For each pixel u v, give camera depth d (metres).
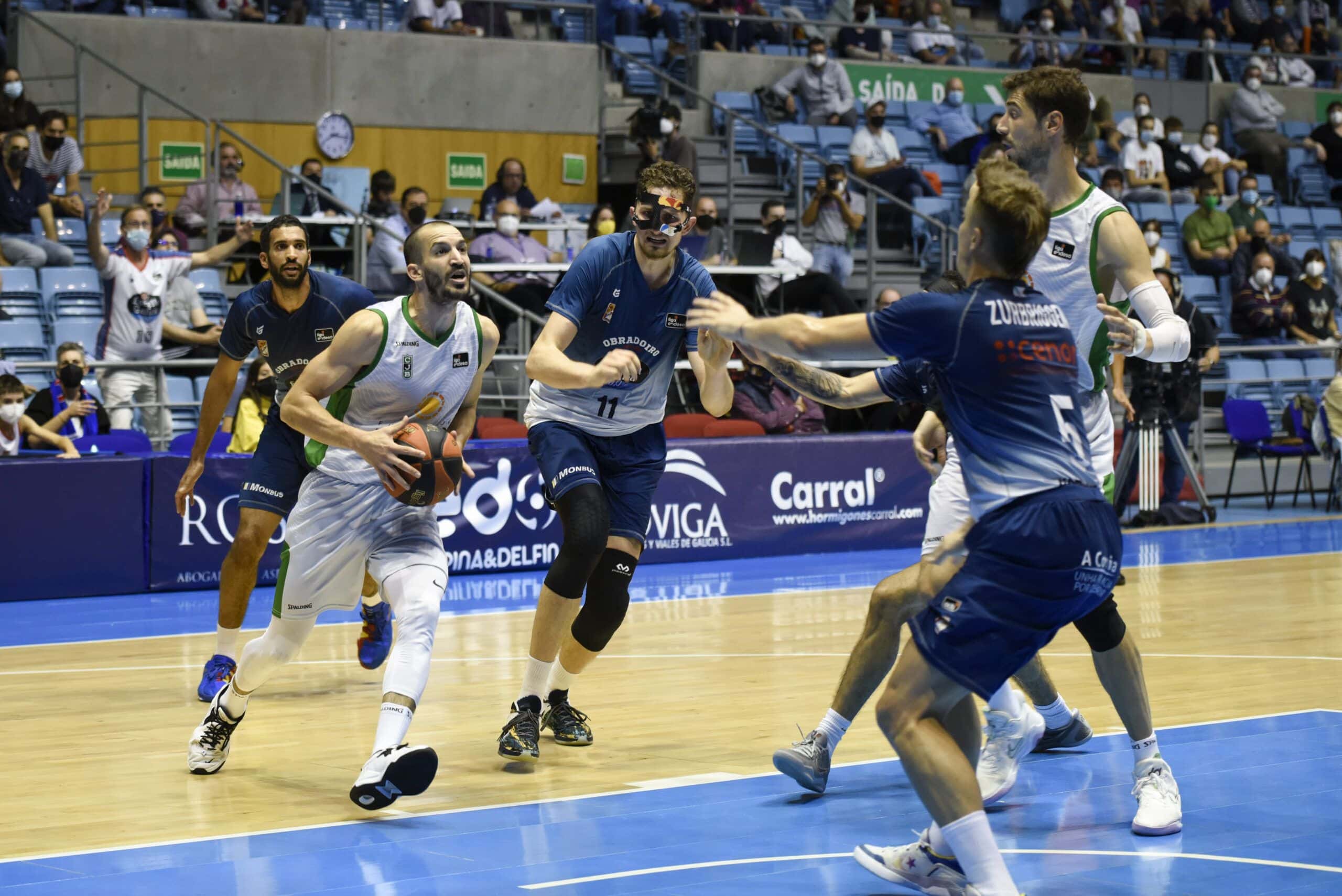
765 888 4.40
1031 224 4.11
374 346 5.43
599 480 6.16
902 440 14.18
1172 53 25.47
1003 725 5.40
